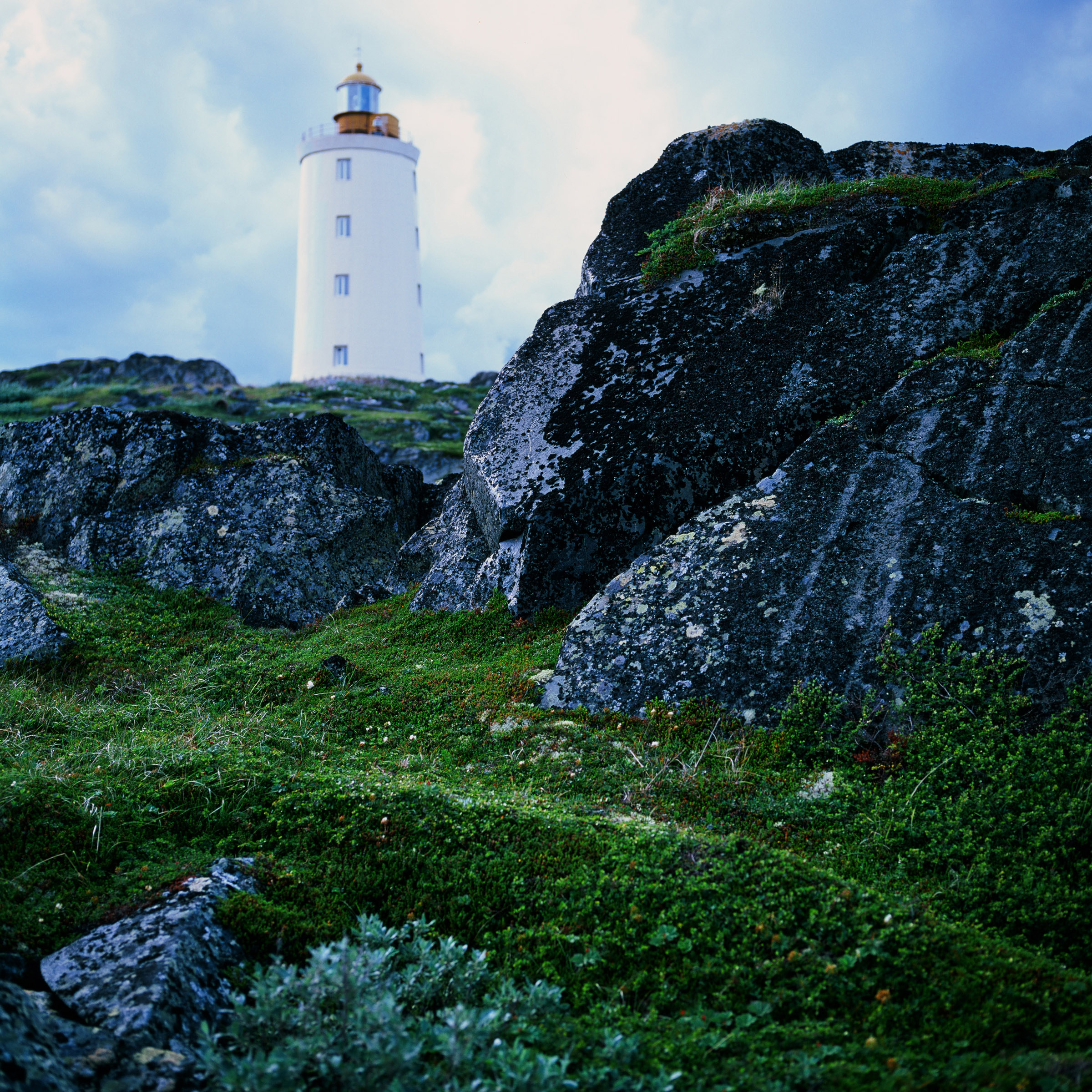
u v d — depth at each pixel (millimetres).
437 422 37000
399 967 4207
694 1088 3338
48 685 8727
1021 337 8156
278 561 11664
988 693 6223
